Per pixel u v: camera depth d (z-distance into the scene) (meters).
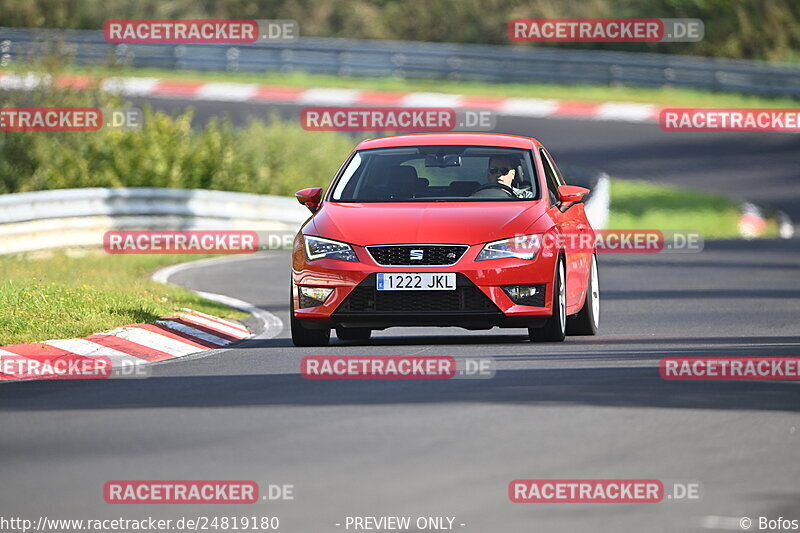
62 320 42.22
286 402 29.58
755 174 125.50
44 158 88.00
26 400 30.86
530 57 158.75
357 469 22.75
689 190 118.38
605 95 154.25
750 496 21.05
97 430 26.62
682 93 155.62
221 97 147.50
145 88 148.62
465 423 26.70
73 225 74.88
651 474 22.45
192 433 26.09
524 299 38.38
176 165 94.19
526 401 29.25
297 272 39.16
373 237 38.50
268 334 45.09
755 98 154.00
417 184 41.25
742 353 37.97
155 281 57.72
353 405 28.95
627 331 44.84
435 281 37.88
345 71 161.25
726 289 60.97
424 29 185.62
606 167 126.25
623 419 27.20
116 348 40.22
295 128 114.69
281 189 102.94
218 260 75.38
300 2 188.38
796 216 108.44
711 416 27.67
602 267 72.75
